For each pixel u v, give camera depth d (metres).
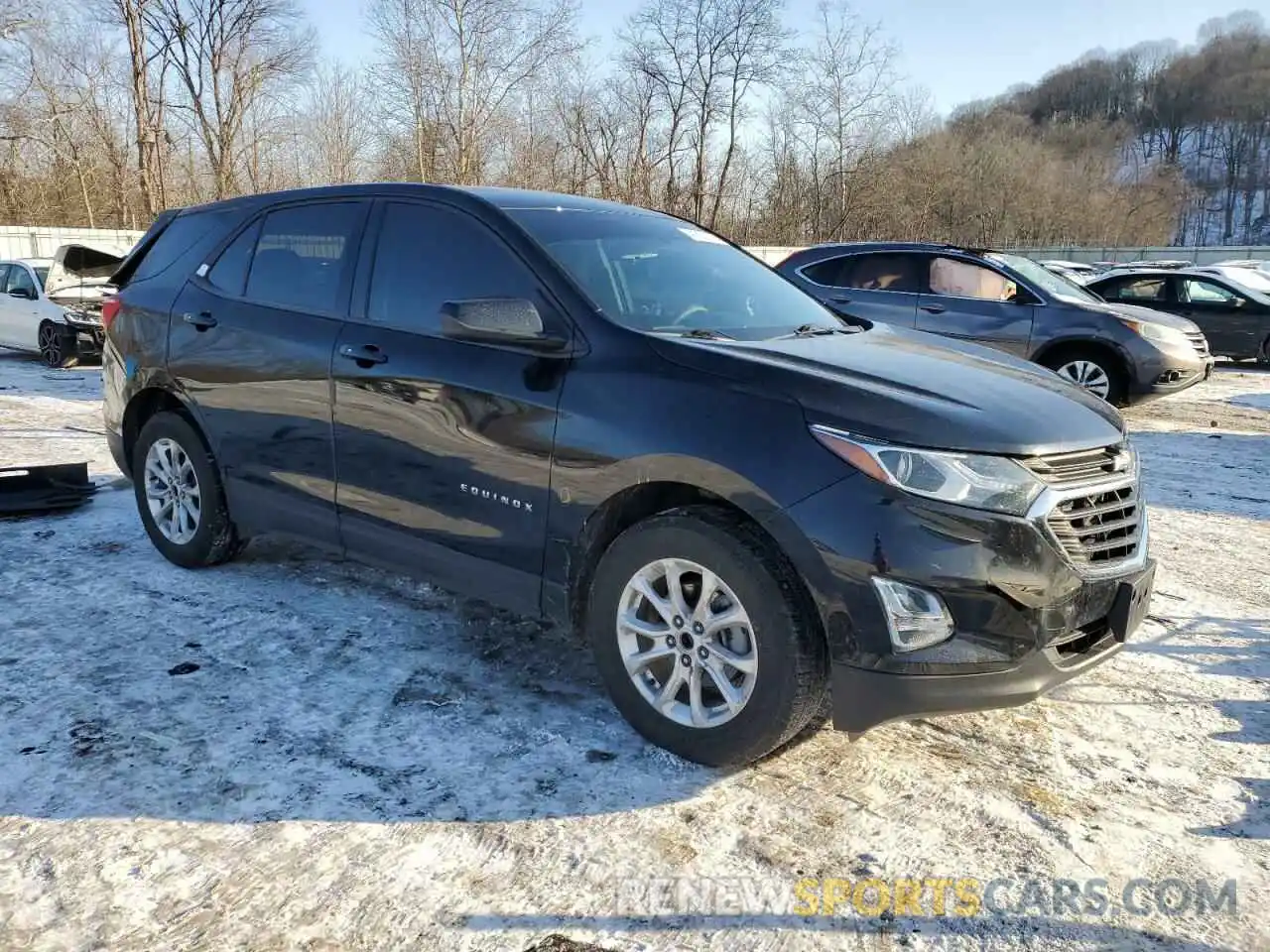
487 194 3.58
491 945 2.10
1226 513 6.01
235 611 3.97
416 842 2.46
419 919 2.18
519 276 3.27
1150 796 2.76
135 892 2.24
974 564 2.45
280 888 2.27
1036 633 2.51
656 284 3.43
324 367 3.63
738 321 3.43
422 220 3.59
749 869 2.39
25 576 4.34
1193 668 3.63
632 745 2.96
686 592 2.87
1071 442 2.66
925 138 41.88
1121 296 15.00
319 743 2.92
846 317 3.99
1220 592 4.50
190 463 4.30
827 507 2.51
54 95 28.27
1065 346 9.06
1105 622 2.73
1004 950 2.13
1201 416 9.86
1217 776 2.87
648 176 32.72
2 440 7.44
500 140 30.62
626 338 2.97
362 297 3.64
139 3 27.05
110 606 3.99
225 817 2.54
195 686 3.28
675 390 2.80
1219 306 14.22
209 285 4.25
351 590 4.25
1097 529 2.66
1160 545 5.28
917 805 2.69
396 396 3.39
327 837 2.47
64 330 12.20
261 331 3.90
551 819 2.57
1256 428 9.15
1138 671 3.60
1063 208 46.47
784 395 2.67
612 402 2.88
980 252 9.34
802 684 2.61
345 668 3.45
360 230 3.74
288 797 2.63
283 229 4.05
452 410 3.22
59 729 2.96
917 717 2.52
